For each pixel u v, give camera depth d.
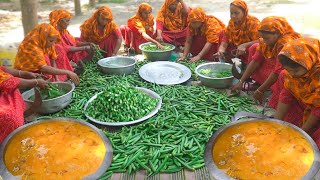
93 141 2.76
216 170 2.32
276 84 3.69
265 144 2.54
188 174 2.86
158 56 5.50
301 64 2.75
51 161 2.52
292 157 2.40
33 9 6.54
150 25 6.41
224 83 4.47
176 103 4.01
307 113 3.16
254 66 4.22
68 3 12.83
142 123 3.56
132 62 5.20
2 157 2.51
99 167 2.48
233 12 4.75
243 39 4.91
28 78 3.94
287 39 3.74
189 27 5.57
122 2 13.18
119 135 3.32
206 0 13.23
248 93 4.43
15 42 7.79
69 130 2.88
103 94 3.80
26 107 3.67
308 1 11.97
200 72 4.74
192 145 3.19
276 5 11.63
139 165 2.94
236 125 2.75
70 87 4.08
